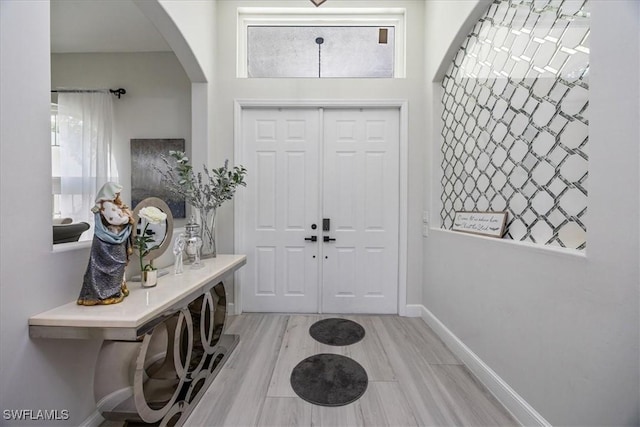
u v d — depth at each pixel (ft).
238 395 5.32
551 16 4.42
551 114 4.43
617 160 3.22
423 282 9.02
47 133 3.64
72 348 4.04
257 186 9.27
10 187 3.21
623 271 3.17
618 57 3.19
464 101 7.04
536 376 4.39
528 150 4.92
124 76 10.68
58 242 4.83
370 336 7.75
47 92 3.63
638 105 3.02
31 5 3.43
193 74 8.00
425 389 5.53
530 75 4.87
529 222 4.90
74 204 10.52
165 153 10.60
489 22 5.98
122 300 4.04
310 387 5.56
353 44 9.40
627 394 3.15
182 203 10.55
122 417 4.00
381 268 9.36
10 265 3.22
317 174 9.24
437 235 7.94
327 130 9.21
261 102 8.98
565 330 3.88
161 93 10.65
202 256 7.34
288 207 9.30
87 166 10.44
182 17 6.82
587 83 3.85
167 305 4.07
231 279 9.23
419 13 8.91
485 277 5.72
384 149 9.22
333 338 7.62
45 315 3.48
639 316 3.04
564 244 4.20
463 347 6.47
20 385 3.34
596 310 3.45
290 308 9.40
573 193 4.07
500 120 5.66
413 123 9.02
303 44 9.39
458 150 7.36
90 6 8.22
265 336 7.73
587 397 3.56
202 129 8.27
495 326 5.40
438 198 8.41
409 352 6.91
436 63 8.01
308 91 8.98
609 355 3.31
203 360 5.51
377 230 9.32
